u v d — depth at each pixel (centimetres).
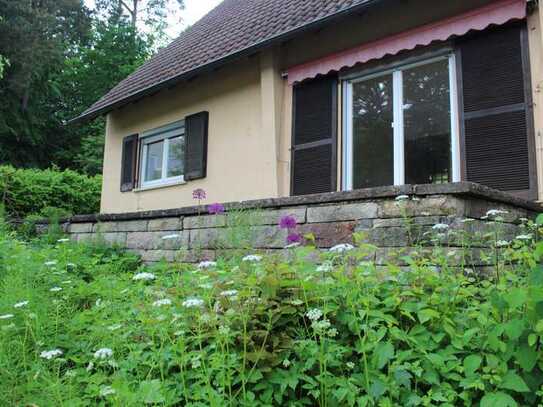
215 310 193
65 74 2116
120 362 176
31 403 159
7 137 1848
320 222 310
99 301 244
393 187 273
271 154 582
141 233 446
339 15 477
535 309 152
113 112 880
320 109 556
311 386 168
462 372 165
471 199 264
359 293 195
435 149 468
